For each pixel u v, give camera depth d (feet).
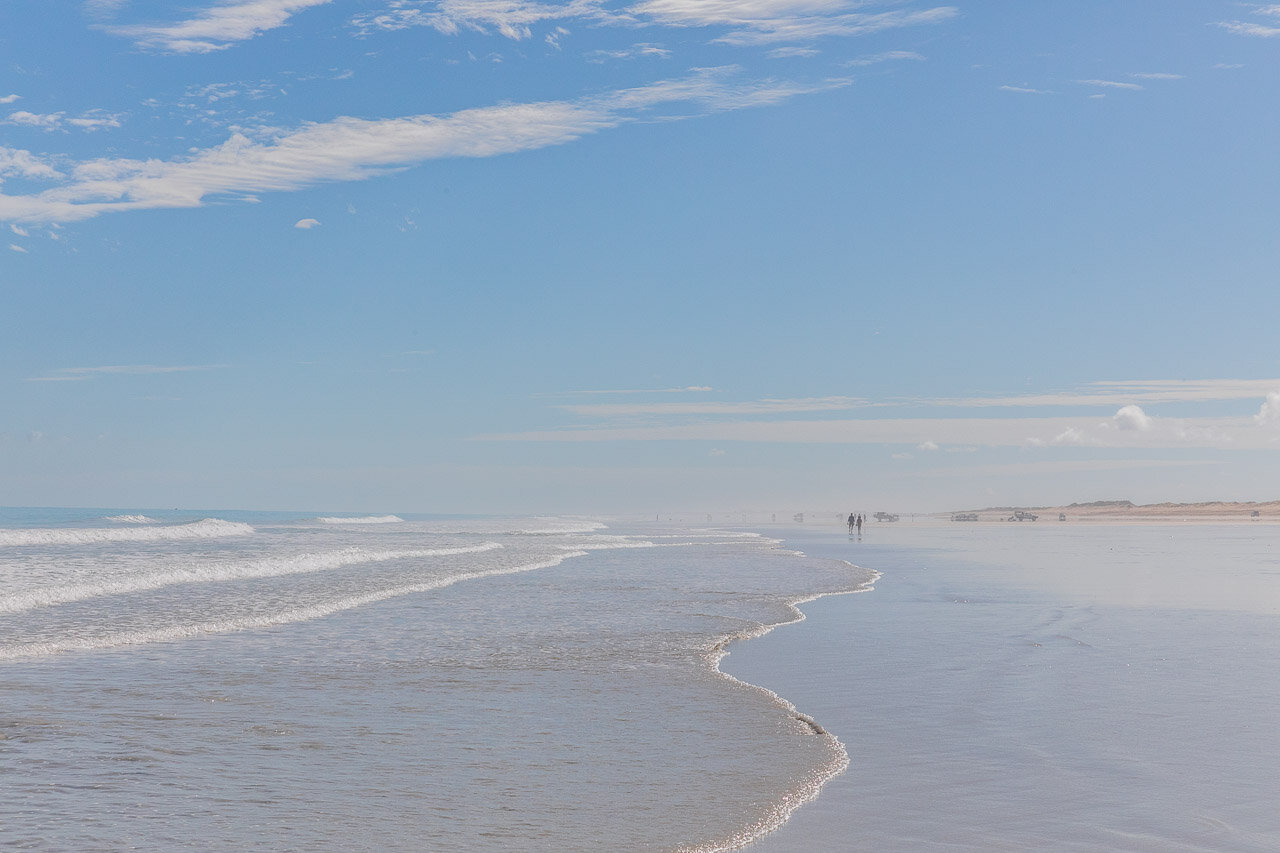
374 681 45.44
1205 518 543.80
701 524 460.96
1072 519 571.69
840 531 322.96
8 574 89.35
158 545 149.48
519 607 76.33
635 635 61.57
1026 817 26.81
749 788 29.35
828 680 46.85
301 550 136.87
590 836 25.04
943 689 44.55
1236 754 33.19
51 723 36.09
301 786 29.01
